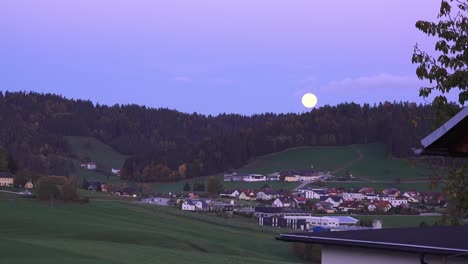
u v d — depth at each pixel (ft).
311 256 224.74
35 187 478.18
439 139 31.14
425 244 40.16
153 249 194.70
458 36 55.31
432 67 55.88
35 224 281.54
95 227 284.20
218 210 501.15
